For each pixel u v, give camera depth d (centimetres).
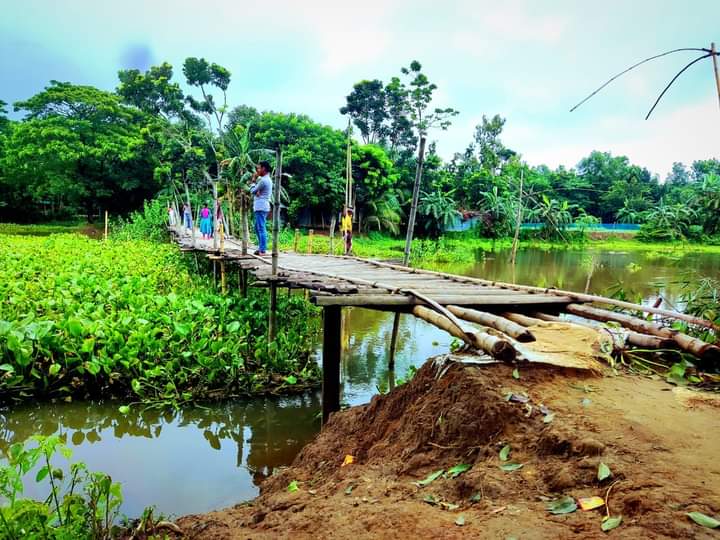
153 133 3394
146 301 955
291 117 3538
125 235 2639
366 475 353
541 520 243
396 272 963
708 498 237
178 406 710
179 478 545
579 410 342
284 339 844
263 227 1179
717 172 6669
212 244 1644
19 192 3791
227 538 310
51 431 655
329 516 293
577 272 2438
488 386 364
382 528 264
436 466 336
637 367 450
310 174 3288
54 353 736
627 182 5969
